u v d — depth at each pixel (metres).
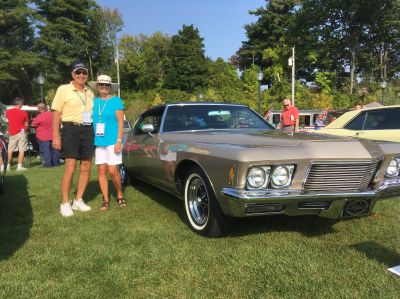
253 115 5.57
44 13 52.59
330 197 3.58
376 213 4.83
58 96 5.07
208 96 42.75
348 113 7.75
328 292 2.86
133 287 3.03
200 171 4.04
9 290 3.01
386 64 51.41
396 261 3.39
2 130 7.90
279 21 55.22
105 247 3.86
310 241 3.91
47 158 10.48
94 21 55.19
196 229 4.21
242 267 3.31
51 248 3.87
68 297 2.90
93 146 5.29
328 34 48.66
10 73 43.50
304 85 50.66
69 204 5.18
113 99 5.33
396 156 3.99
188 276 3.18
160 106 5.68
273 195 3.46
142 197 6.09
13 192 6.65
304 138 3.95
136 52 59.34
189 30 52.16
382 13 45.91
